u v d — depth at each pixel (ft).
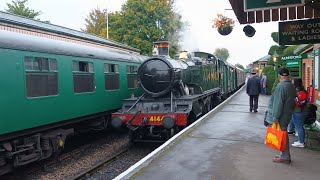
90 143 39.42
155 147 36.19
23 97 26.16
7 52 24.68
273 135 20.92
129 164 30.48
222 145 26.17
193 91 43.78
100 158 32.96
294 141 27.81
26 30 46.42
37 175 27.71
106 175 27.45
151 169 19.99
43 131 30.27
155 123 33.96
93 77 37.27
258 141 27.61
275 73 79.87
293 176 18.51
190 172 19.38
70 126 37.22
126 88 46.06
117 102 43.16
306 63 48.75
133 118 34.63
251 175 18.70
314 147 25.18
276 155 23.11
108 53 41.75
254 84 46.68
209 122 37.81
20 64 25.96
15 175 27.68
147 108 36.52
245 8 20.24
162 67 37.11
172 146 25.81
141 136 37.60
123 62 45.42
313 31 25.35
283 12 27.22
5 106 24.34
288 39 25.91
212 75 57.36
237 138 28.81
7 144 25.41
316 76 37.68
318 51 36.19
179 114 33.42
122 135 44.68
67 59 32.37
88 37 66.08
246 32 28.68
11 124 24.93
